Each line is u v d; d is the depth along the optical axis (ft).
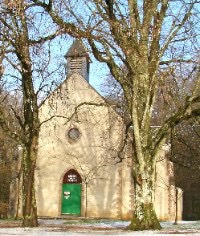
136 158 60.18
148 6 64.03
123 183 115.75
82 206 117.29
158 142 61.21
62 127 122.42
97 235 50.26
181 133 114.83
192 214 177.17
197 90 63.93
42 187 120.78
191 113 62.49
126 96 63.46
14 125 95.91
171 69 67.62
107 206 115.75
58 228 68.08
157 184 115.96
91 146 120.26
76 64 128.57
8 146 131.23
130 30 60.54
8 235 51.44
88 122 121.08
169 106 82.99
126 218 113.09
